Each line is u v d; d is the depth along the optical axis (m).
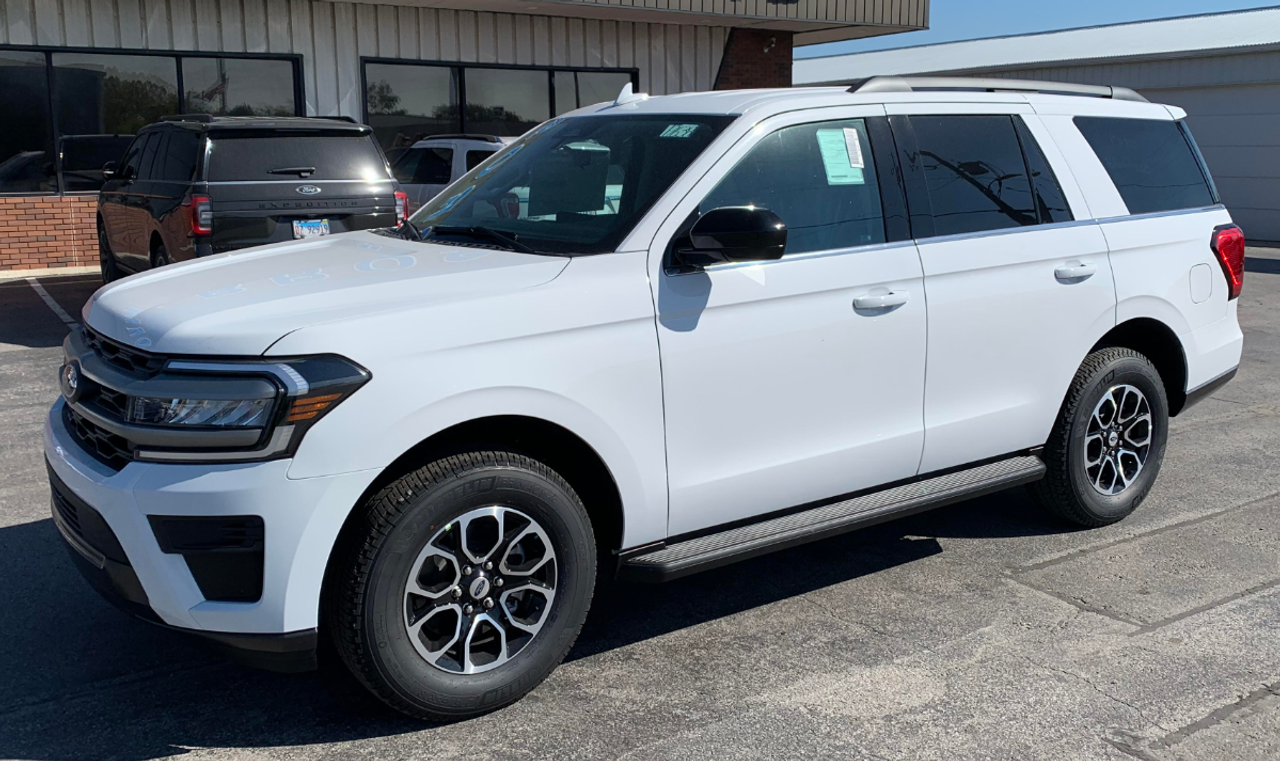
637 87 18.09
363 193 9.17
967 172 4.31
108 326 3.26
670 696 3.41
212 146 8.60
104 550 3.00
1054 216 4.55
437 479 3.04
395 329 2.98
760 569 4.52
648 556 3.54
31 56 13.50
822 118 3.95
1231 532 4.95
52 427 3.44
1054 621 3.97
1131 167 4.95
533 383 3.18
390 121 15.91
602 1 15.49
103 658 3.67
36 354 8.83
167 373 2.91
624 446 3.40
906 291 3.99
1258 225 20.45
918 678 3.52
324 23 15.06
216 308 3.06
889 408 4.03
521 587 3.27
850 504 4.01
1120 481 4.99
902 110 4.18
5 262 13.89
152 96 14.20
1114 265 4.69
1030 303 4.39
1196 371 5.16
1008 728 3.20
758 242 3.33
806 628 3.92
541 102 17.23
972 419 4.30
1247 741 3.12
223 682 3.51
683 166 3.67
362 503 3.01
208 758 3.04
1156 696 3.39
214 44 14.38
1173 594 4.22
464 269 3.34
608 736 3.16
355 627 2.98
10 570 4.41
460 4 15.34
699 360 3.52
